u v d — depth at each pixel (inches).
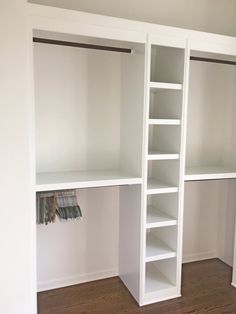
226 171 95.5
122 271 96.9
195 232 112.4
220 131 109.4
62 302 85.9
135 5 91.2
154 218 87.9
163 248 90.4
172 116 87.4
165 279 93.0
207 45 84.2
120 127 94.1
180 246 87.7
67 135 88.7
